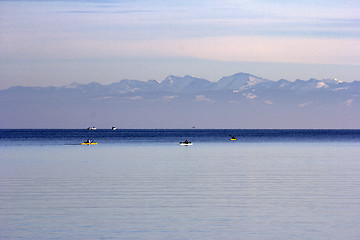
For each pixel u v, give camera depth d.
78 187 98.88
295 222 65.06
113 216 69.12
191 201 81.75
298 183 105.25
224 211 72.69
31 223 64.56
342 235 58.16
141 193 90.69
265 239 56.44
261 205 77.69
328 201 81.50
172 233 59.28
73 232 59.72
